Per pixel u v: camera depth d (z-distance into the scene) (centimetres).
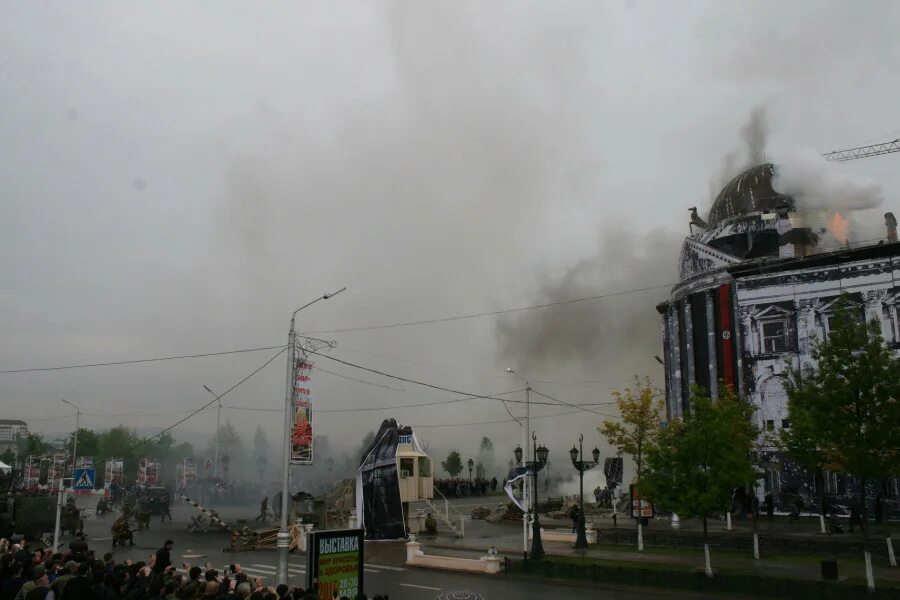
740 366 5125
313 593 1244
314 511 5141
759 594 2434
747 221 5716
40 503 4366
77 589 1292
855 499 4419
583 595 2598
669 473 2966
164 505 5825
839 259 4859
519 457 4438
